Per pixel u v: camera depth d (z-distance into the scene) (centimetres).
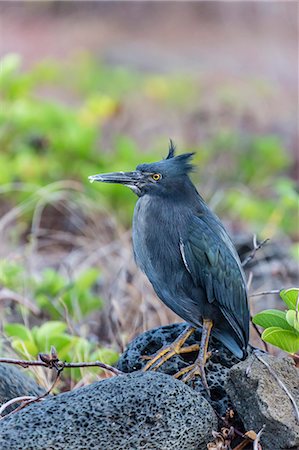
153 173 794
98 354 928
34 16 3319
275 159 1814
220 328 796
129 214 1484
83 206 1458
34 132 1650
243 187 1703
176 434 688
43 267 1320
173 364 784
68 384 928
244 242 1320
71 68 2445
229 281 779
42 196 1430
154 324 1098
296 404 708
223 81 2439
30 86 1805
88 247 1339
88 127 1655
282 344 752
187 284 783
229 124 2134
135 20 3309
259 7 3269
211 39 3106
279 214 1483
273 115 2228
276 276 1267
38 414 676
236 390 723
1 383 791
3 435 666
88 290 1150
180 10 3344
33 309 1096
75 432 671
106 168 1573
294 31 3170
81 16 3341
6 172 1505
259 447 693
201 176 1744
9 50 2970
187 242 775
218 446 702
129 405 681
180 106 2180
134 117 2145
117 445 676
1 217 1466
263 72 2698
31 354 922
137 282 1154
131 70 2709
